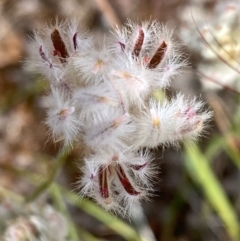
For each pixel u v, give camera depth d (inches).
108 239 7.8
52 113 4.4
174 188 7.7
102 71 4.4
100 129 4.3
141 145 4.5
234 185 7.6
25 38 8.3
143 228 7.2
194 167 6.8
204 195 7.5
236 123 7.1
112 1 7.7
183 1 7.2
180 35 6.6
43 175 7.4
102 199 4.5
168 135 4.5
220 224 7.4
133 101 4.4
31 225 5.7
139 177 4.6
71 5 8.1
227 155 7.7
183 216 7.6
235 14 6.4
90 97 4.3
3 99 8.1
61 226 5.9
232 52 6.3
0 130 8.2
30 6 8.3
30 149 8.1
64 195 7.3
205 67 6.5
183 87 6.8
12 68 8.2
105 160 4.4
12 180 8.0
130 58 4.4
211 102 7.1
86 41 4.6
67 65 4.5
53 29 4.6
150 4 7.5
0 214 5.7
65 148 4.7
